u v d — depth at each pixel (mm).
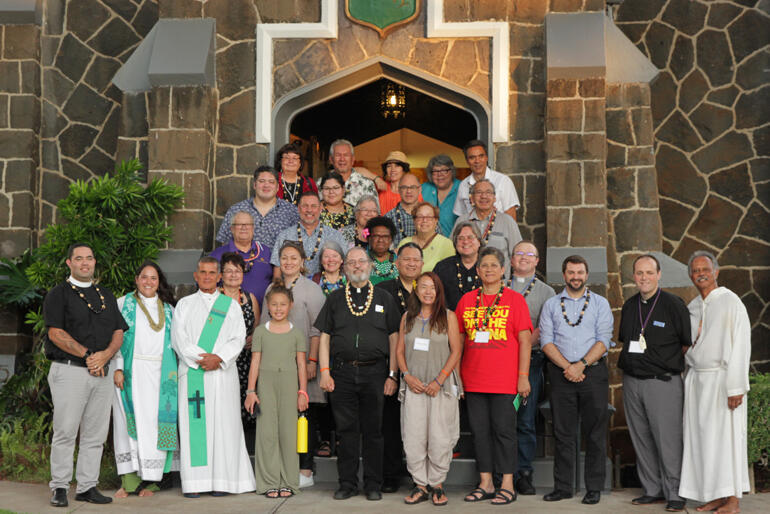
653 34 10250
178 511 6117
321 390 6969
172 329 6793
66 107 10031
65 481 6297
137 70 9125
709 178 10039
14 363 9227
